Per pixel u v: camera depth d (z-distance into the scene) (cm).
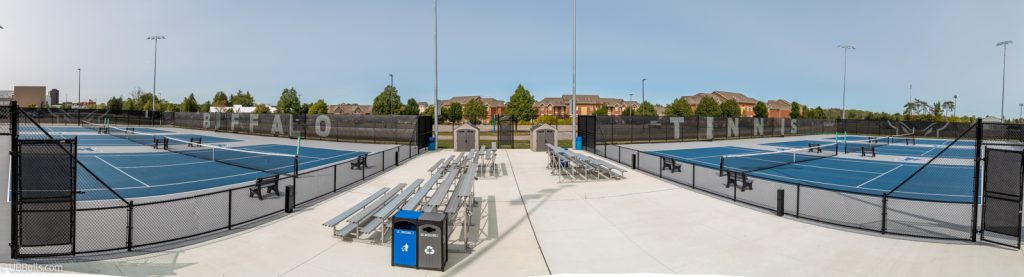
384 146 3241
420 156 2395
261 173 1767
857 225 923
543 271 666
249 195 1211
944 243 794
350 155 2577
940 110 8812
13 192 682
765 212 1032
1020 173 751
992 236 834
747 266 686
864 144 3819
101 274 640
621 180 1520
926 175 1838
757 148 3325
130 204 740
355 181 1476
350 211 884
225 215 1005
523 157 2358
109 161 2111
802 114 9488
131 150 2645
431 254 667
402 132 3506
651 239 823
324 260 707
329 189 1334
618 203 1137
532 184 1441
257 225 900
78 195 1269
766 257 725
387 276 646
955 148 3375
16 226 685
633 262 703
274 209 1074
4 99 8594
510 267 682
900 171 1955
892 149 3284
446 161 1736
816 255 734
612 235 850
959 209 1083
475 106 8738
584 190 1326
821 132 5656
